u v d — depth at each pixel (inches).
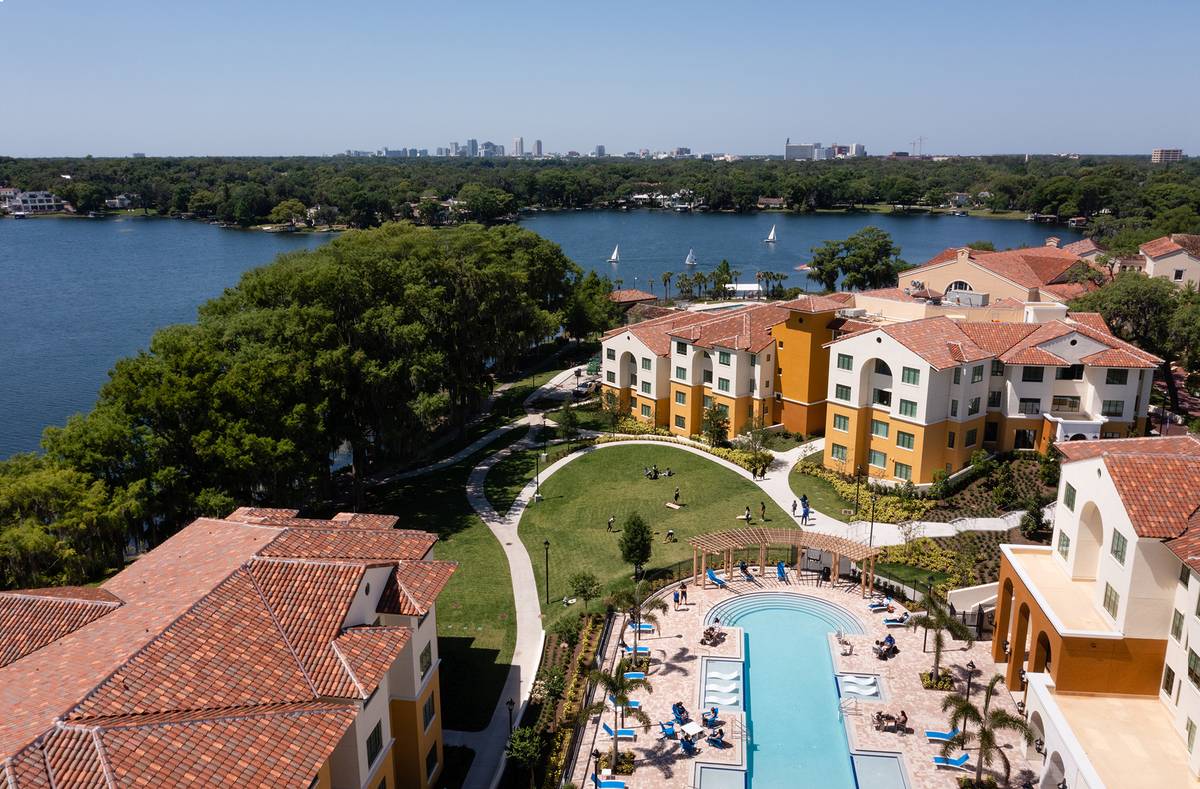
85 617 1334.9
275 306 3097.9
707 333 3380.9
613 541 2581.2
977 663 1847.9
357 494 2910.9
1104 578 1512.1
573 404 3981.3
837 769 1566.2
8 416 4301.2
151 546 2487.7
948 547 2357.3
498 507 2876.5
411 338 2938.0
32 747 956.6
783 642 1991.9
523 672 1925.4
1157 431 2989.7
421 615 1411.2
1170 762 1283.2
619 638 1998.0
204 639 1219.2
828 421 2972.4
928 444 2706.7
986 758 1438.2
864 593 2145.7
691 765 1550.2
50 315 6363.2
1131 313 3388.3
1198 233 6471.5
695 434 3432.6
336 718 1150.3
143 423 2465.6
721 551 2219.5
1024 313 3095.5
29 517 2142.0
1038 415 2738.7
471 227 4463.6
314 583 1373.0
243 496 2536.9
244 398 2449.6
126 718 1047.0
